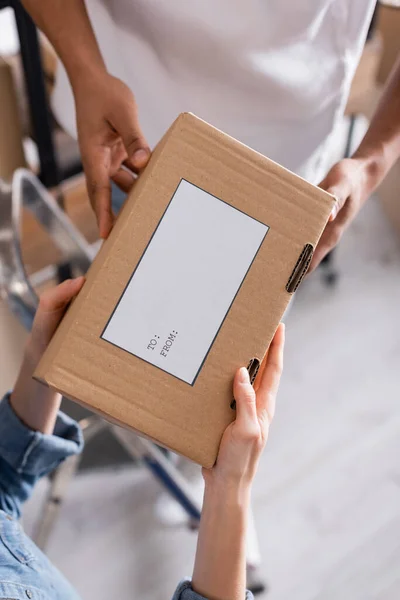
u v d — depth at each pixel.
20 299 0.99
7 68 1.28
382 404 1.74
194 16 0.82
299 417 1.70
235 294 0.54
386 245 2.08
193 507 1.34
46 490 1.49
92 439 1.59
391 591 1.46
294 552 1.49
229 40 0.84
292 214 0.54
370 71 1.60
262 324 0.54
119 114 0.76
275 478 1.59
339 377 1.78
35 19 0.83
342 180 0.76
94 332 0.52
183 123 0.52
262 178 0.53
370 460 1.64
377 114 0.86
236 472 0.54
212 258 0.53
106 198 0.77
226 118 0.94
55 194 1.48
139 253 0.52
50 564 0.75
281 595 1.43
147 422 0.53
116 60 0.94
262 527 1.52
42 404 0.73
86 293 0.53
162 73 0.92
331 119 0.96
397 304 1.95
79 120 0.80
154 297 0.53
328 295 1.95
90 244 1.56
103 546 1.45
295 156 0.99
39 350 0.66
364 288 1.98
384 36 1.63
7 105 1.33
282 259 0.54
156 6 0.83
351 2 0.84
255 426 0.52
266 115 0.93
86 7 0.90
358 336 1.87
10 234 0.99
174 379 0.53
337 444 1.66
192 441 0.53
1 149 1.40
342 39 0.88
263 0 0.81
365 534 1.53
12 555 0.68
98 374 0.52
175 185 0.52
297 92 0.90
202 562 0.59
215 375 0.54
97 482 1.54
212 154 0.53
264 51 0.85
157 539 1.48
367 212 2.14
